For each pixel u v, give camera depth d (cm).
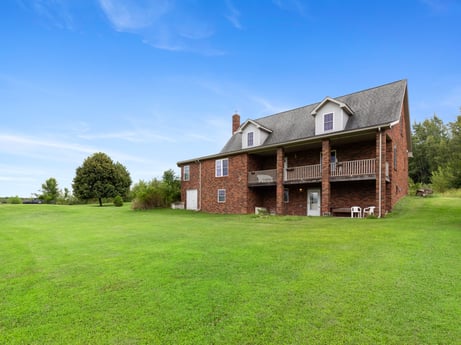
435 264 543
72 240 980
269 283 474
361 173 1563
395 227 980
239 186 2092
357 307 378
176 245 811
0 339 328
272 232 1000
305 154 1950
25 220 1855
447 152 3962
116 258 683
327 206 1578
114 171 3816
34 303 428
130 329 342
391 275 491
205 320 357
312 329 328
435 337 306
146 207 2562
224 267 572
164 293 447
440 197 2039
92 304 417
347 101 1850
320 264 569
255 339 312
